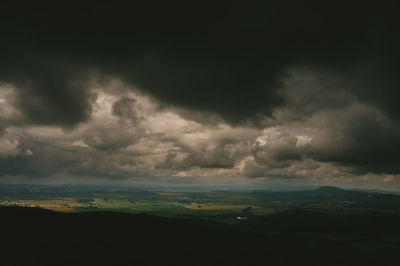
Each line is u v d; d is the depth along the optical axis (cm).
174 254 10612
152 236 13000
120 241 11744
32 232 11850
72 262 8862
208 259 10444
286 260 10988
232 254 11250
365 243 14725
